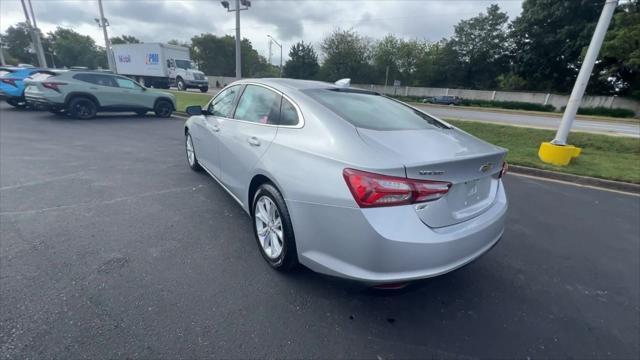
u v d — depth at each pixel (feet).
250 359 5.58
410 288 6.06
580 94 20.34
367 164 5.62
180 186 14.02
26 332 5.79
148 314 6.42
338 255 6.08
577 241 10.87
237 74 54.19
